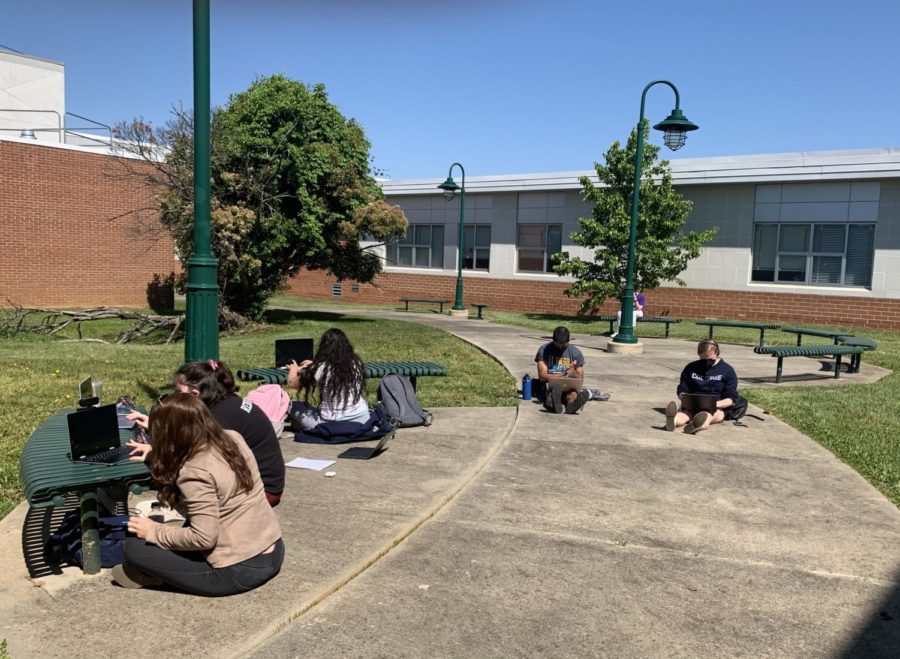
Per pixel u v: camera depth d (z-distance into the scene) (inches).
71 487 142.0
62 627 130.4
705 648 133.2
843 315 856.3
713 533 189.5
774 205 891.4
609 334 737.0
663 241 837.2
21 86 1284.4
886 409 351.9
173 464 136.6
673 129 543.2
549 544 179.5
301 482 218.1
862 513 205.9
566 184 1035.3
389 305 1215.6
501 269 1129.4
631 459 257.3
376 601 146.3
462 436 281.0
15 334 654.5
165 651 123.6
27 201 917.8
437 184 1173.7
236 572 140.6
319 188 798.5
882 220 828.6
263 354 506.9
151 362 458.9
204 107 243.8
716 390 314.5
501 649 130.3
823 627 141.9
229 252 703.1
